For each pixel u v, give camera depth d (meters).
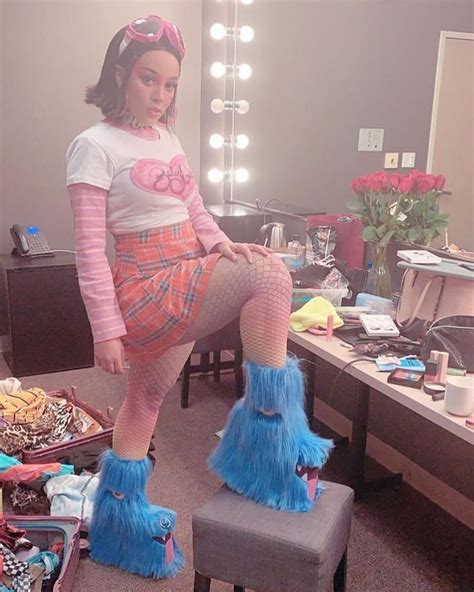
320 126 3.18
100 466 1.84
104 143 1.46
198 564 1.54
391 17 2.77
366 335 2.15
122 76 1.46
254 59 3.48
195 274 1.46
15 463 2.01
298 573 1.44
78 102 3.53
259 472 1.55
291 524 1.48
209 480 2.40
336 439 2.69
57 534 1.82
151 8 3.56
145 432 1.78
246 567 1.49
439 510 2.26
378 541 2.07
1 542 1.74
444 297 2.07
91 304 1.46
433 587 1.86
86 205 1.45
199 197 1.67
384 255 2.49
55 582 1.65
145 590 1.80
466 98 2.52
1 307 3.42
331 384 2.82
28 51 3.37
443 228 2.52
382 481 2.38
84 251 1.46
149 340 1.52
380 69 2.87
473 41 2.46
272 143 3.48
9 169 3.48
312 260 2.70
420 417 2.36
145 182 1.47
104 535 1.86
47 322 3.32
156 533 1.81
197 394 3.16
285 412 1.50
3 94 3.38
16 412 2.30
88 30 3.46
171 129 1.62
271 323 1.48
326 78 3.12
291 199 3.44
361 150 3.00
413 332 2.12
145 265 1.51
